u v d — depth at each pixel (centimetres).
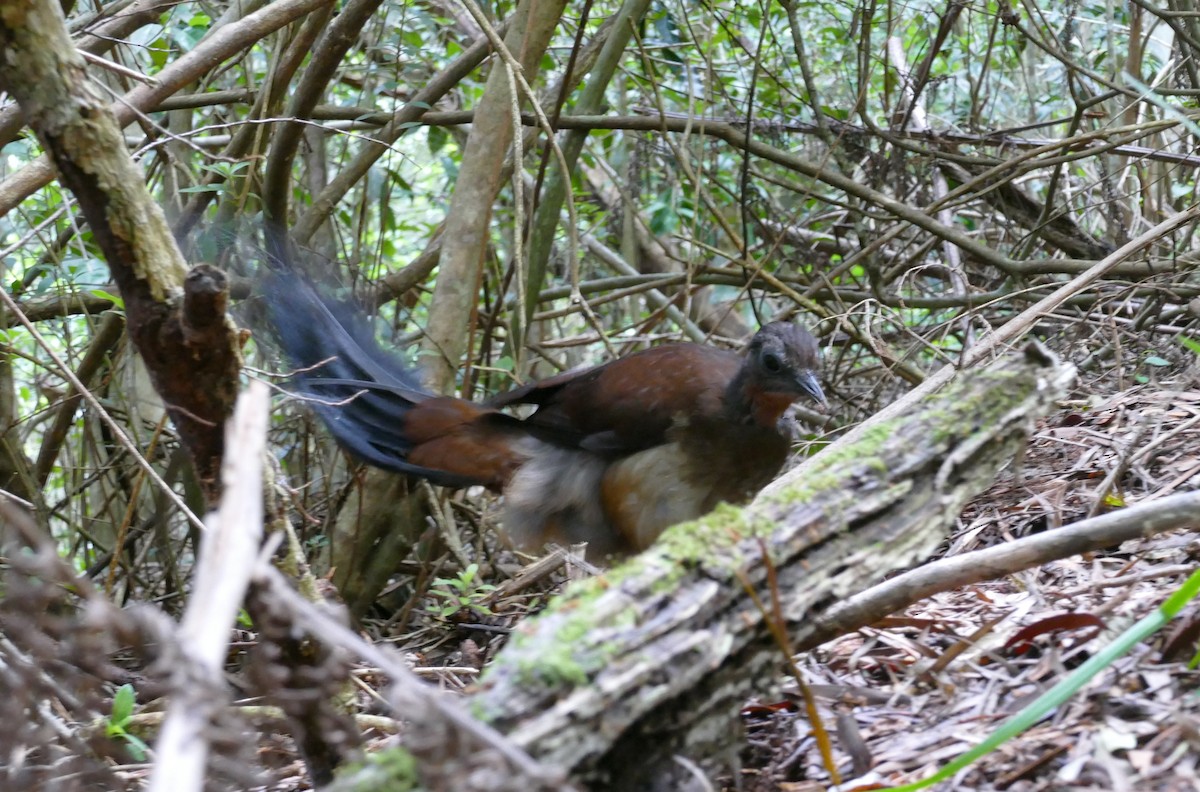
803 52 701
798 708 306
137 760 300
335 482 660
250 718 319
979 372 263
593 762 205
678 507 488
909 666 319
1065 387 262
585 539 516
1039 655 305
